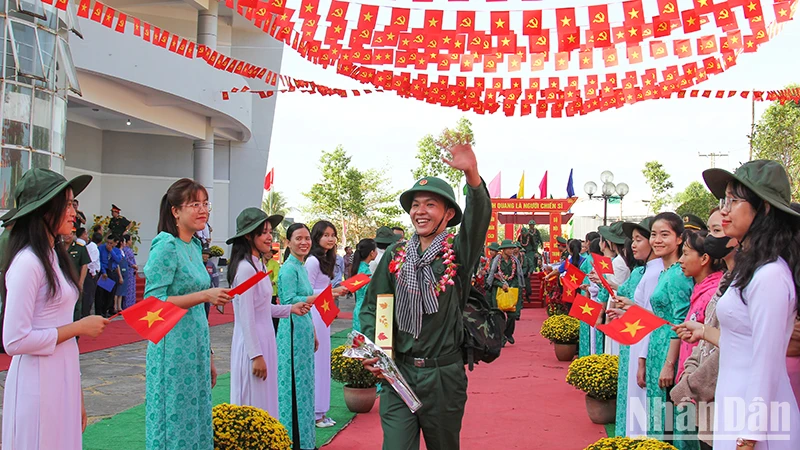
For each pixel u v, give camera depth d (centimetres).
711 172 330
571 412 738
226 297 390
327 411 668
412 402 365
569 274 492
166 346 409
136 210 2355
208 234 1752
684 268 434
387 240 907
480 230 371
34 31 1095
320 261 650
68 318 349
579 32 446
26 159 1081
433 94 630
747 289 297
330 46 534
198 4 1983
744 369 301
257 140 2719
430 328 375
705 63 581
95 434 614
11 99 1058
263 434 450
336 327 1543
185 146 2439
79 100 1611
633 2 434
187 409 409
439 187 385
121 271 1480
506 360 1104
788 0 424
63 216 344
